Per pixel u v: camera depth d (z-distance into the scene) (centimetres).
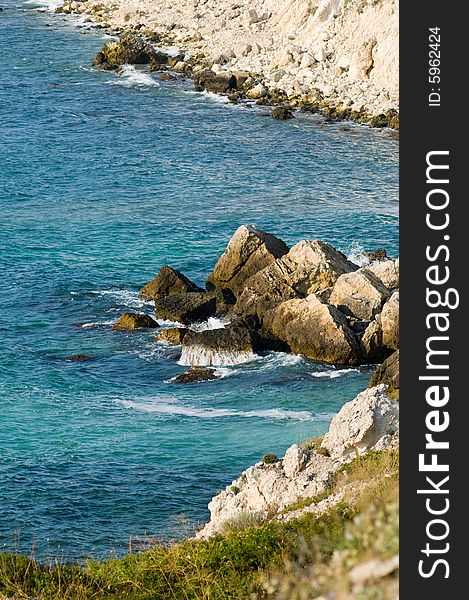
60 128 13850
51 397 6994
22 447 6144
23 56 17638
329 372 7438
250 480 4147
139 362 7638
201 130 13838
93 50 18050
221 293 8525
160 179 11906
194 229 10344
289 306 7812
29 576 3166
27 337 8006
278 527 3269
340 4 16912
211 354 7600
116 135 13575
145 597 2998
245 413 6719
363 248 9894
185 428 6462
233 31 18262
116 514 5269
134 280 9150
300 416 6669
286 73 15950
